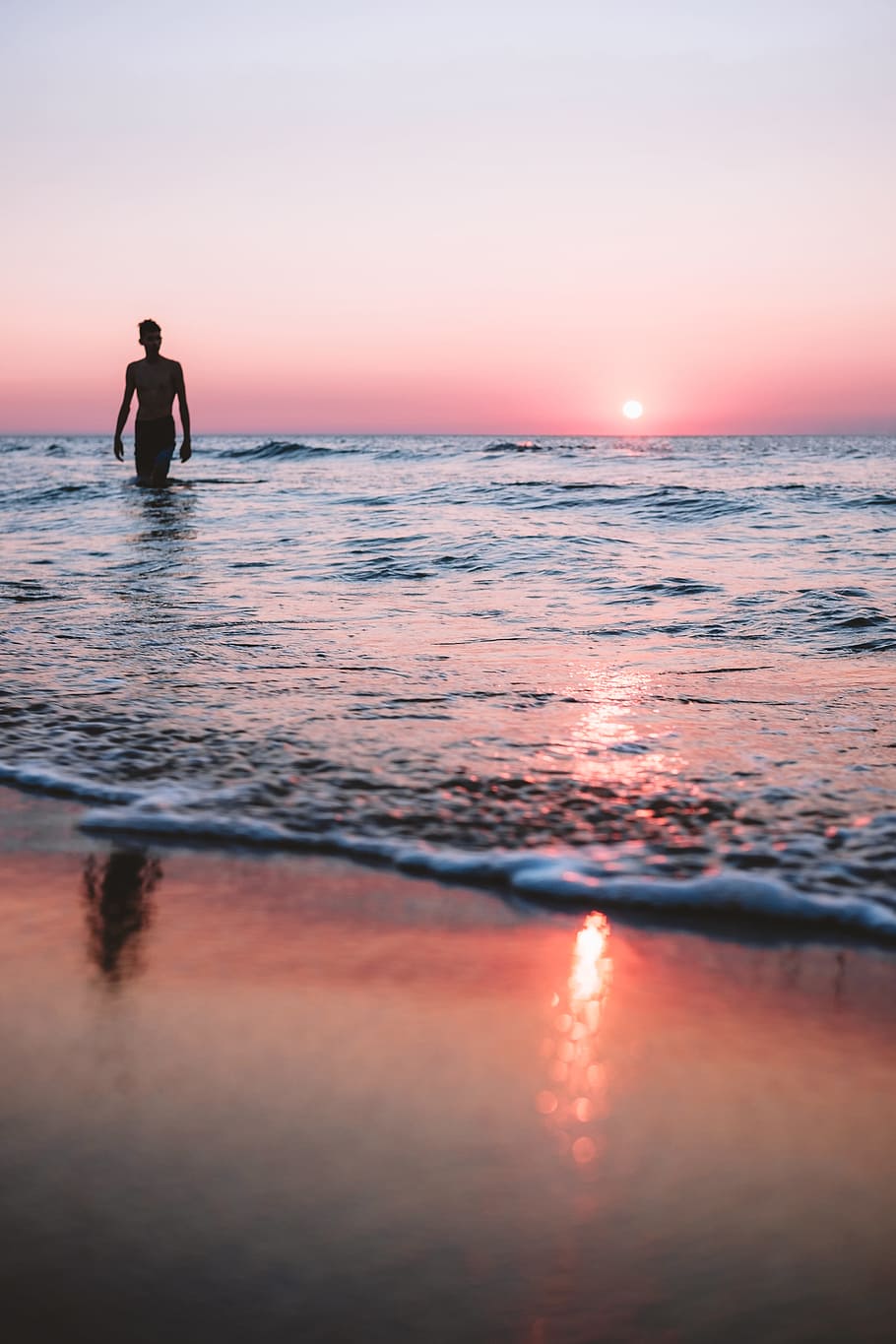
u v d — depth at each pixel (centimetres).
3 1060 137
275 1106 126
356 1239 103
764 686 357
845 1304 96
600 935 186
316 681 364
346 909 195
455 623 476
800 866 213
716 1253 103
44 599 539
